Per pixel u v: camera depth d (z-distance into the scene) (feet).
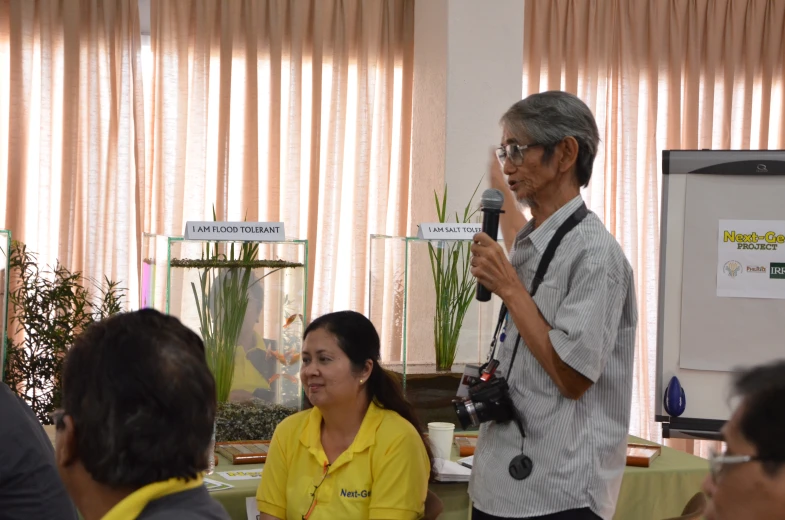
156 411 3.13
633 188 16.97
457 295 10.26
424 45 15.65
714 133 17.62
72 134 14.73
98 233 14.92
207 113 15.42
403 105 16.34
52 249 14.84
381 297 10.68
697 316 9.16
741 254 9.11
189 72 15.42
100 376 3.13
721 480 3.02
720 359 9.09
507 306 5.75
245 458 8.51
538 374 5.78
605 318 5.63
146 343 3.18
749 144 17.58
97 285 14.92
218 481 7.84
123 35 15.01
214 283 9.04
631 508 8.58
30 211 14.79
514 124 5.91
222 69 15.44
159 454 3.12
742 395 3.05
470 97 14.80
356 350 7.17
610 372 5.92
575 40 16.71
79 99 14.82
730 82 17.44
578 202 5.98
